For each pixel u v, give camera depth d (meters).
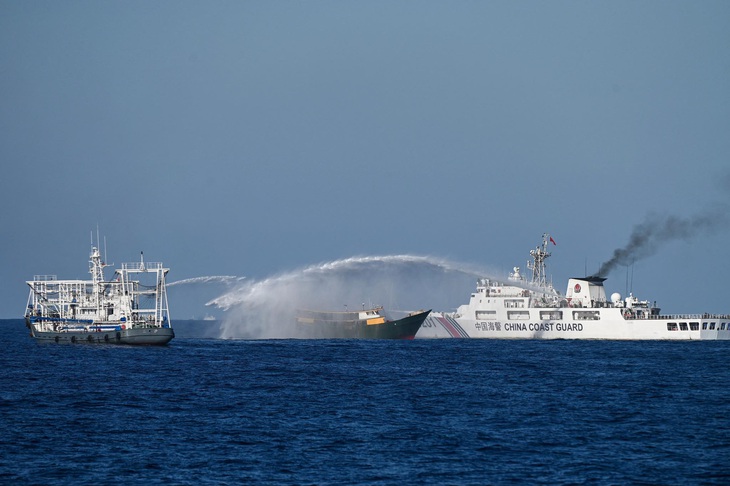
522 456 189.75
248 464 182.75
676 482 171.75
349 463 183.62
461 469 179.62
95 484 169.62
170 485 168.88
